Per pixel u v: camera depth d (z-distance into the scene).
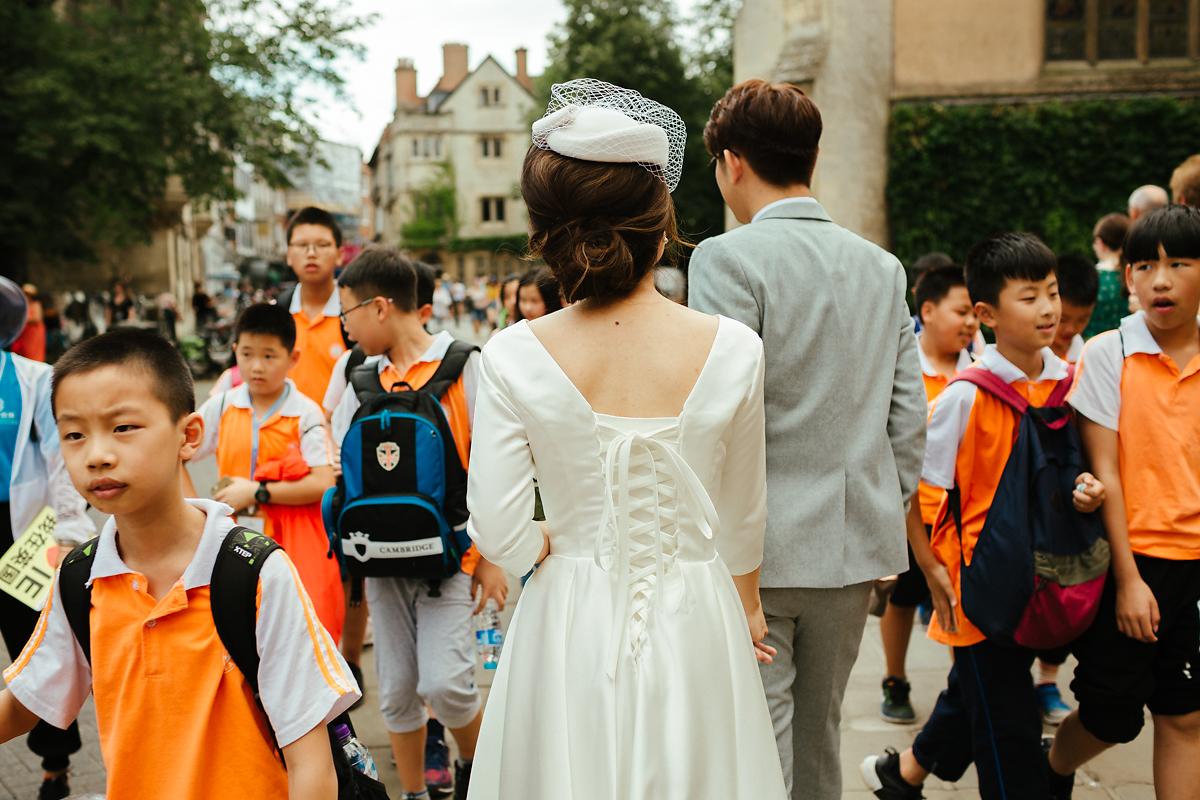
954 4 11.48
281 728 1.82
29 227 18.00
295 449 3.68
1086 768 3.72
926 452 2.94
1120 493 2.83
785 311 2.50
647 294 1.95
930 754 3.20
